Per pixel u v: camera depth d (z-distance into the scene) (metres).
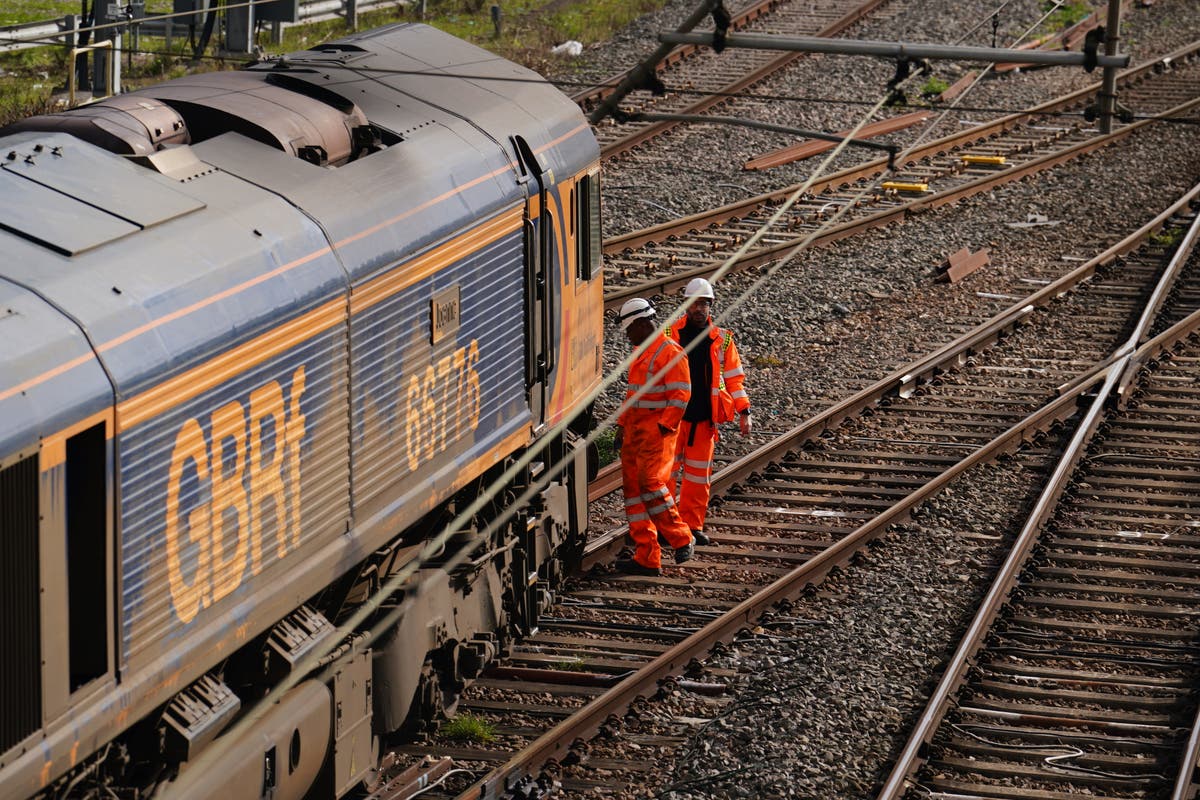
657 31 106.25
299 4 103.81
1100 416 51.09
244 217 25.08
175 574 22.44
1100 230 72.44
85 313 21.00
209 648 23.27
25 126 26.70
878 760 31.03
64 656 20.34
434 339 29.56
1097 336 59.25
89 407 20.41
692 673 34.50
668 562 41.25
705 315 40.75
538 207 34.09
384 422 27.98
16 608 19.47
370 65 33.81
